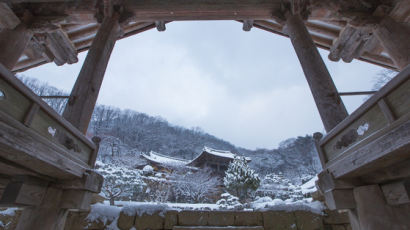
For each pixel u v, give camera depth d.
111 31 3.97
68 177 2.14
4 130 1.23
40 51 5.11
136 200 9.90
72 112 2.79
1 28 4.09
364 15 4.12
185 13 4.67
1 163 1.56
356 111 1.74
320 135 2.45
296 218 3.11
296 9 4.33
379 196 1.83
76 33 5.50
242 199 9.33
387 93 1.42
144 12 4.59
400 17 4.02
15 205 1.91
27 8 4.30
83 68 3.29
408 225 1.63
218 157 20.59
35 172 1.89
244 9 4.62
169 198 12.35
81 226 2.79
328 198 2.13
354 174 1.90
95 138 2.67
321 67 3.36
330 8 4.25
